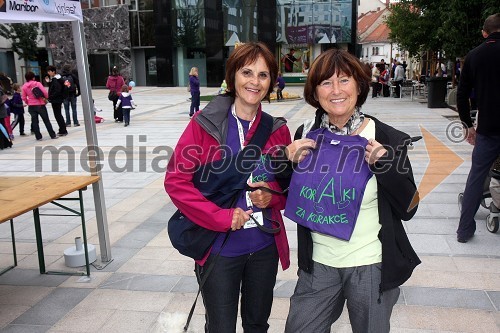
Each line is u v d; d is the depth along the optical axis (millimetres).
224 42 32688
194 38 32875
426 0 14703
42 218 5676
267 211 2377
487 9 10469
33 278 4039
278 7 31578
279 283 3783
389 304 2121
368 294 2068
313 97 2180
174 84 34375
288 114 15844
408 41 15969
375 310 2082
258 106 2336
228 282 2314
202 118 2234
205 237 2260
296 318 2215
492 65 3844
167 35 33312
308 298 2199
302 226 2162
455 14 11414
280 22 31828
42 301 3621
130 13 34375
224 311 2328
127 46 34688
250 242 2322
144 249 4617
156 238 4910
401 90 21094
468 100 4176
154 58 35562
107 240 4293
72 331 3189
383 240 2023
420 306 3357
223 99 2320
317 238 2160
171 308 3457
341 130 2133
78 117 16828
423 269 3936
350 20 31078
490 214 4680
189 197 2158
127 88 13891
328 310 2207
